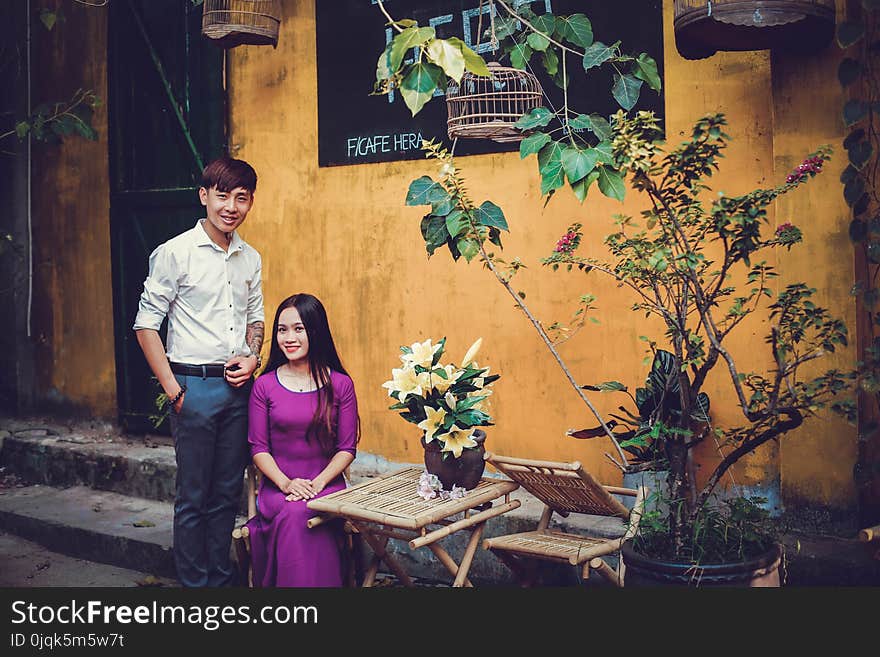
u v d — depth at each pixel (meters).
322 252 5.62
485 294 5.06
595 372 4.73
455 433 3.83
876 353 3.80
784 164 4.16
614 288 4.66
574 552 3.72
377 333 5.45
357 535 4.45
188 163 6.13
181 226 6.15
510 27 4.11
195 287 4.25
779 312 3.79
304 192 5.68
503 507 3.94
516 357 4.97
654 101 4.52
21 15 7.01
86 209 6.73
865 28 3.91
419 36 3.04
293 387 4.20
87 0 6.63
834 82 4.04
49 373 7.02
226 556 4.43
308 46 5.62
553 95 4.78
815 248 4.09
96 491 6.16
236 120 5.93
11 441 6.60
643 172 3.27
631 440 3.55
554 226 4.82
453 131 4.56
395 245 5.36
